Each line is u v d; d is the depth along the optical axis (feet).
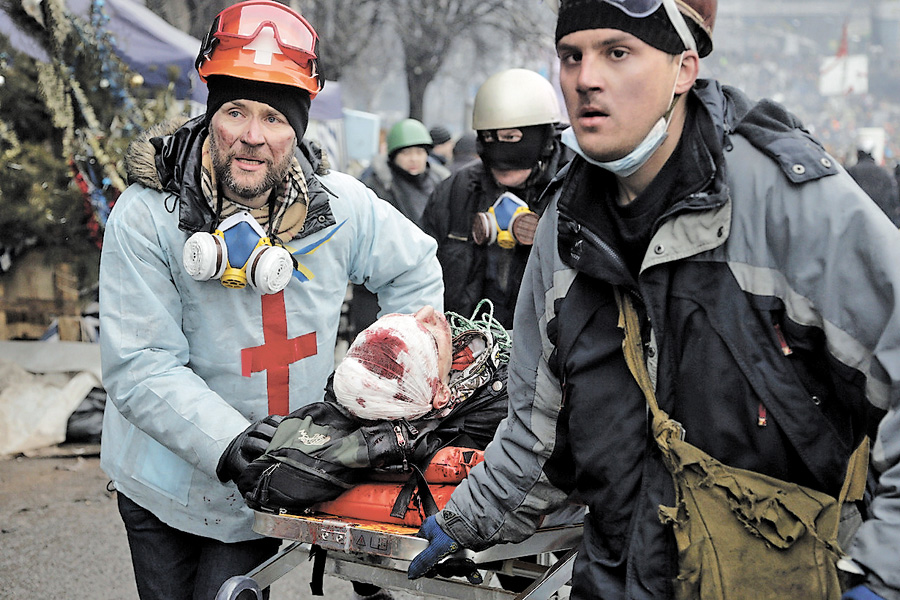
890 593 4.09
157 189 6.93
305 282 7.27
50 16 19.08
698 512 4.78
